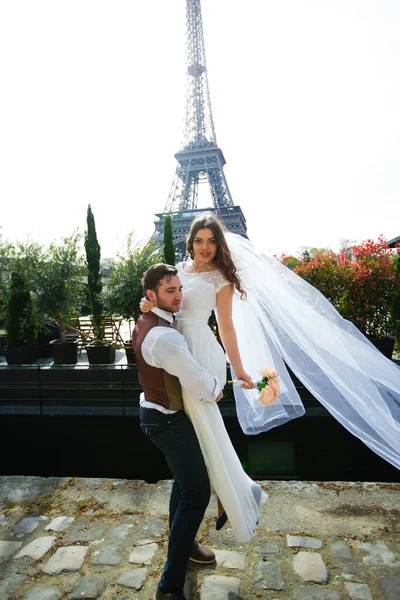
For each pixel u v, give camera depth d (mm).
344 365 2223
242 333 2436
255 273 2244
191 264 2209
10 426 5406
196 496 1679
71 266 7758
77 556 2074
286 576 1903
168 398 1705
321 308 2404
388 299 6191
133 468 5152
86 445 5277
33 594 1811
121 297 6930
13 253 8164
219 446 1763
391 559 2006
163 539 2203
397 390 2277
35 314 7703
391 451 2225
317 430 4816
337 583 1845
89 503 2619
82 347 9500
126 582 1875
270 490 2748
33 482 2941
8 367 6020
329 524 2330
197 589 1840
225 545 2166
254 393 2475
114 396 5750
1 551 2137
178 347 1613
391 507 2500
